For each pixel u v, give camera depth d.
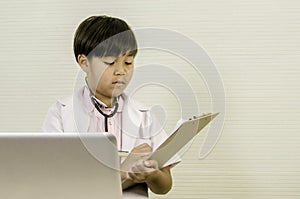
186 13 2.82
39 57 2.87
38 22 2.87
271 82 2.79
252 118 2.79
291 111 2.79
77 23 2.86
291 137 2.78
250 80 2.80
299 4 2.79
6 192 0.97
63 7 2.86
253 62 2.80
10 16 2.88
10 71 2.87
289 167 2.79
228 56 2.80
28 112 2.87
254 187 2.79
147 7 2.83
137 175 1.35
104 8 2.84
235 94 2.80
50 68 2.87
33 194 0.97
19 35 2.87
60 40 2.87
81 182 0.96
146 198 1.41
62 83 2.86
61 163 0.94
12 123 2.87
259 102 2.80
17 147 0.93
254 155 2.79
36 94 2.87
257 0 2.79
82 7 2.85
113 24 1.50
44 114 2.86
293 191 2.78
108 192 0.97
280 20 2.79
